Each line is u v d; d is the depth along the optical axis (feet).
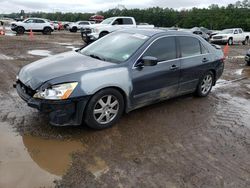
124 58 16.15
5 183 10.55
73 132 14.70
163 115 17.81
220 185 11.25
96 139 14.19
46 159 12.26
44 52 43.96
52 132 14.56
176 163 12.55
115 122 15.76
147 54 16.70
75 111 13.97
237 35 89.10
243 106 20.66
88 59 16.30
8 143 13.28
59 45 57.21
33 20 95.40
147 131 15.44
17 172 11.24
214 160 13.00
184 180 11.41
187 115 18.08
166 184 11.10
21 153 12.57
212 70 21.93
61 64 15.44
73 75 13.97
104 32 62.59
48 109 13.55
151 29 19.34
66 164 12.00
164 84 17.80
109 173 11.54
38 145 13.29
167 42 18.06
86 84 13.97
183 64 18.86
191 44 19.89
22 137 13.91
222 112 19.08
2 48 46.16
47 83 13.61
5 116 16.05
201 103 20.62
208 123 17.06
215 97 22.47
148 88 16.83
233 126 16.85
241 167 12.57
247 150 14.11
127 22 67.51
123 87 15.37
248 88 26.23
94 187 10.68
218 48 23.29
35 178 10.96
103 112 14.96
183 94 20.18
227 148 14.17
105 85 14.52
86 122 14.52
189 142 14.55
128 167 12.02
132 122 16.43
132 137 14.65
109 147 13.53
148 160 12.64
